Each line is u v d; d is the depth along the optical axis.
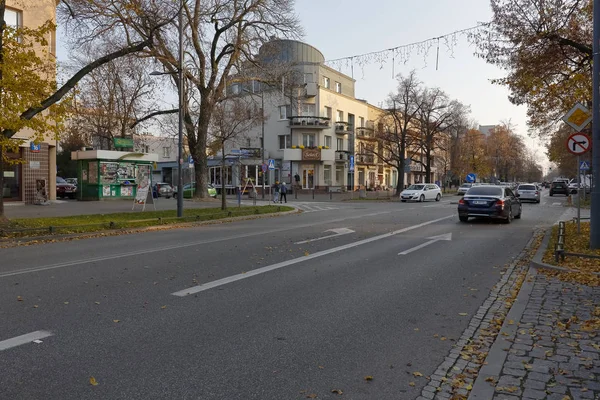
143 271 8.41
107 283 7.42
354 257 10.13
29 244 12.32
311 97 49.19
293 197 44.19
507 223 18.34
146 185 22.02
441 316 5.89
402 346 4.83
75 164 55.97
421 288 7.36
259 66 29.12
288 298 6.62
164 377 3.99
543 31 12.31
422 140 46.72
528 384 3.85
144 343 4.79
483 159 69.94
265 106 50.66
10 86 12.77
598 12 9.80
